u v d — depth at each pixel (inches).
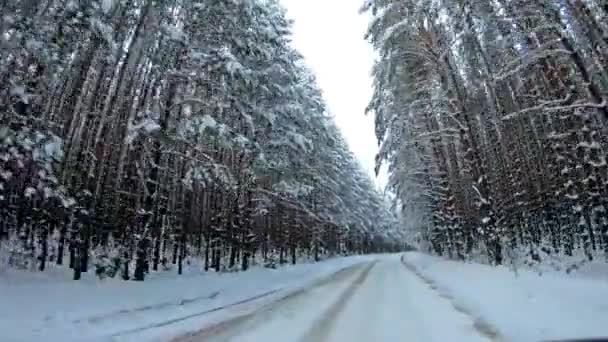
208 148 753.0
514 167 1036.5
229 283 590.6
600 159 508.1
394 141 816.9
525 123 978.1
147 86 551.8
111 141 628.4
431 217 1395.2
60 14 383.6
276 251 1631.4
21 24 357.4
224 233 892.0
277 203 1170.6
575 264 500.1
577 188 663.1
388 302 392.8
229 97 596.1
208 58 542.3
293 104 853.2
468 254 899.4
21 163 380.5
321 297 462.6
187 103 571.5
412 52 660.1
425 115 820.6
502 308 291.0
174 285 493.4
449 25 602.9
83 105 610.9
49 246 586.2
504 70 455.2
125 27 494.0
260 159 735.7
